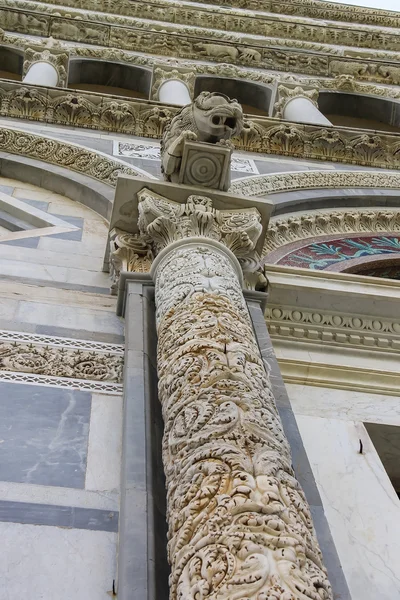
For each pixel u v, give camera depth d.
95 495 3.47
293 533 2.73
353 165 9.16
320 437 4.40
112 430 3.91
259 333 4.65
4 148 7.79
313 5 19.33
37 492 3.44
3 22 13.93
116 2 16.56
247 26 17.00
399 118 13.33
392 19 19.31
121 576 2.92
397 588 3.46
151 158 7.98
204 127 5.50
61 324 4.79
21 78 12.71
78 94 8.98
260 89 13.44
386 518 3.86
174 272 4.53
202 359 3.64
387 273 6.83
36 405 4.01
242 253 5.17
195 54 14.33
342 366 5.04
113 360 4.49
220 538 2.68
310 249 7.10
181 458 3.12
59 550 3.16
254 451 3.08
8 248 5.83
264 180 7.79
